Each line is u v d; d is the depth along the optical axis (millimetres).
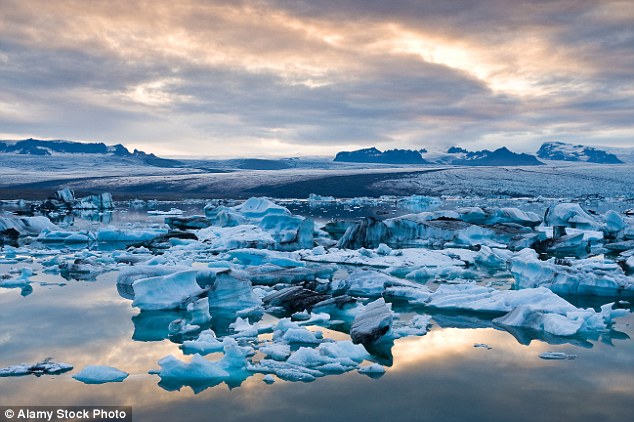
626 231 29266
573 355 9898
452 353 10117
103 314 12984
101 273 18688
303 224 26031
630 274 19125
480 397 8008
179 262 19500
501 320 12492
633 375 8898
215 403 7766
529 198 102812
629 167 153625
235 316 13289
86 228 38281
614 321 12594
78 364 9383
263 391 8203
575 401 7867
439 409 7590
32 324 12016
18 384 8398
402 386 8422
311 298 14109
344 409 7586
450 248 26688
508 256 22312
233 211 41531
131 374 8898
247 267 18438
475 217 35562
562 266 16812
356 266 21250
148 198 97625
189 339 11055
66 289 15812
